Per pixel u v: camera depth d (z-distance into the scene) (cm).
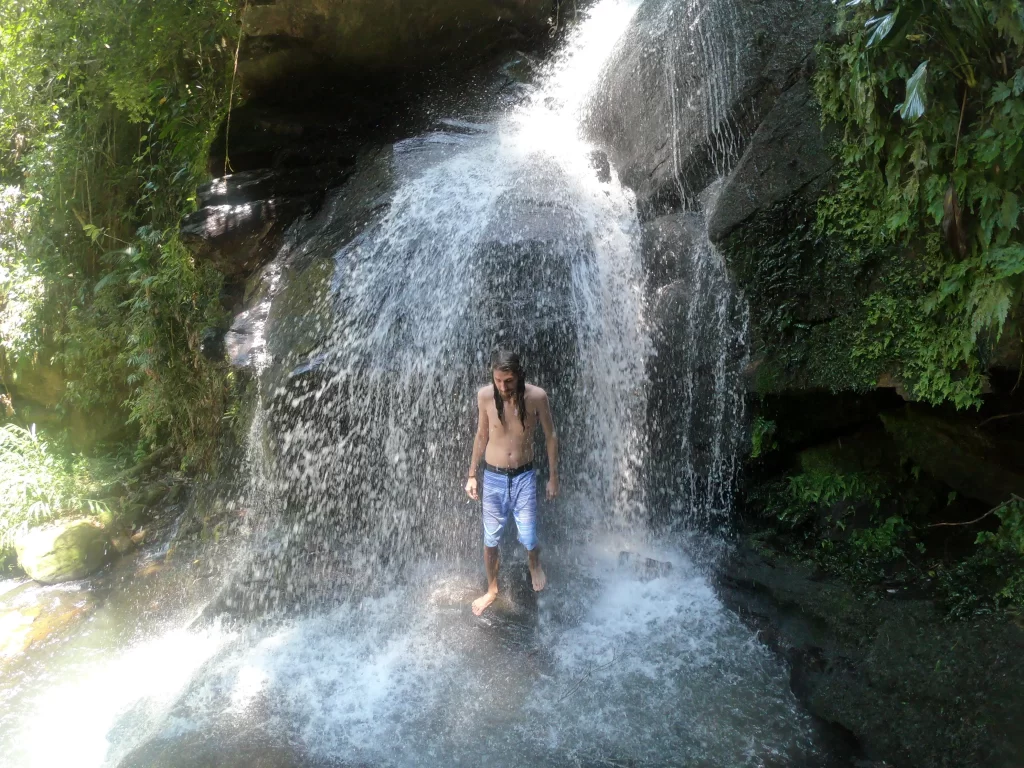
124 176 1028
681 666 441
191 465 866
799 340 480
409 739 411
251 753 405
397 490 589
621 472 586
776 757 372
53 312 1064
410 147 727
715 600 493
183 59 898
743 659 440
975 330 376
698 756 377
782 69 499
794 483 518
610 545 572
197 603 608
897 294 427
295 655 496
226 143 750
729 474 540
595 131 710
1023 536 402
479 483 575
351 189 714
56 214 1068
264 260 724
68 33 927
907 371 429
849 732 376
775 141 488
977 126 372
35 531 762
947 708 358
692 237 557
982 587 406
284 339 603
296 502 593
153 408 879
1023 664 354
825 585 455
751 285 498
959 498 459
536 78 821
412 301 587
